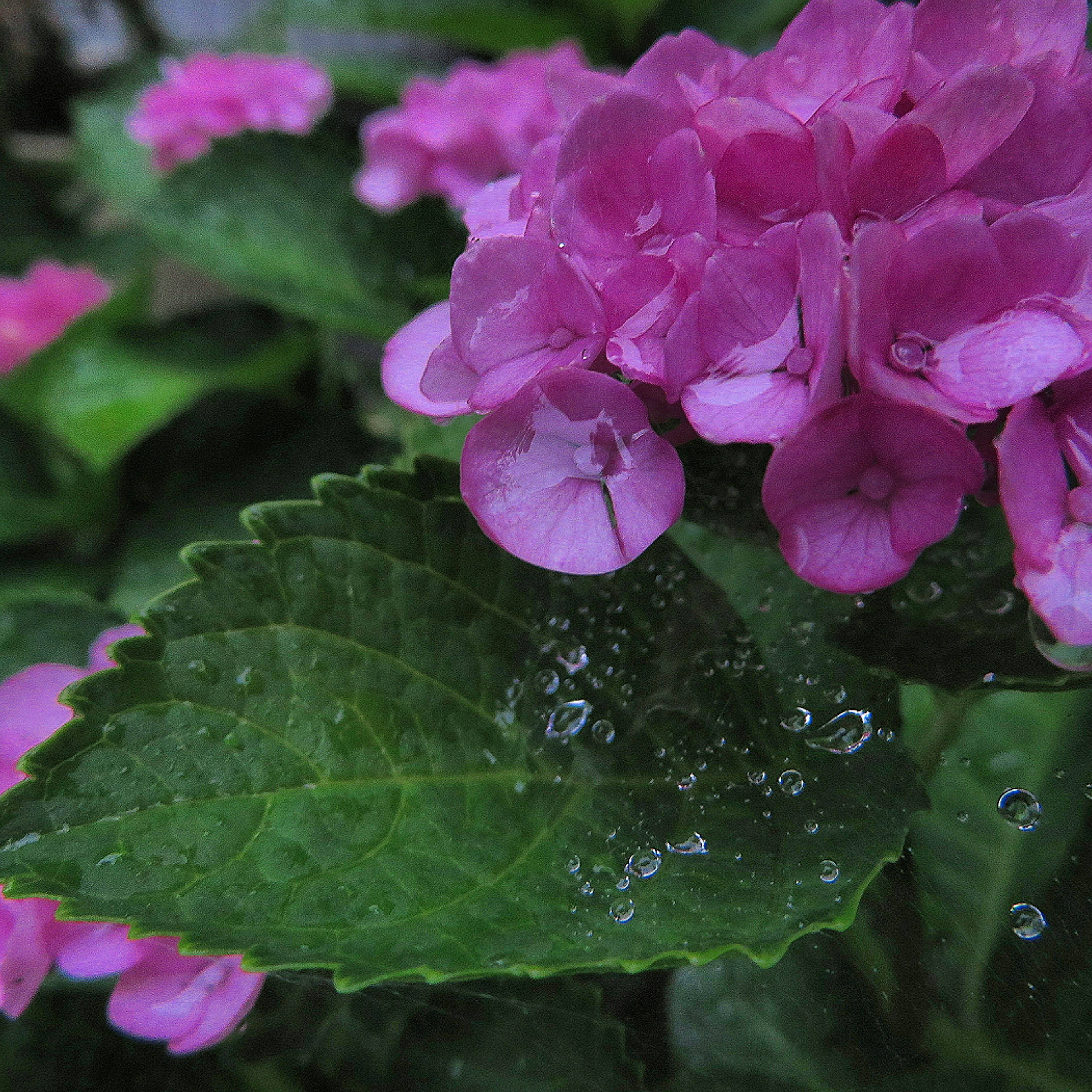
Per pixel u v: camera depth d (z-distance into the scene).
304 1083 0.46
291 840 0.43
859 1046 0.42
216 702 0.43
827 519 0.41
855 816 0.43
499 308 0.42
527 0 1.28
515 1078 0.44
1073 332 0.41
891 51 0.43
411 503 0.45
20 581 1.06
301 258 1.00
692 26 1.29
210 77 1.14
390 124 0.91
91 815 0.42
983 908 0.42
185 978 0.44
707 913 0.42
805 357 0.41
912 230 0.42
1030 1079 0.41
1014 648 0.43
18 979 0.43
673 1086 0.43
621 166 0.42
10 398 1.07
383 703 0.44
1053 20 0.43
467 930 0.42
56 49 1.58
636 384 0.43
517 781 0.44
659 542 0.45
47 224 1.53
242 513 0.44
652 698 0.44
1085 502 0.40
